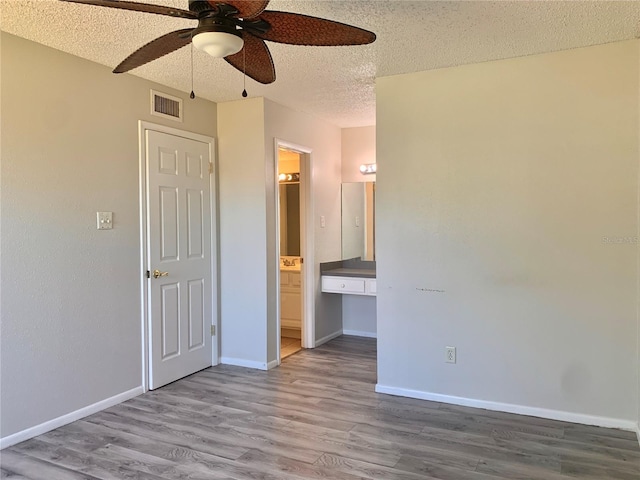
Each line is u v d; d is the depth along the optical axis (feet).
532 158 10.05
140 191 11.53
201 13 5.93
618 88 9.33
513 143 10.21
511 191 10.25
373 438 9.18
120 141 11.00
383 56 10.05
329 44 6.86
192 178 13.03
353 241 17.49
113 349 10.91
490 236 10.48
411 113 11.18
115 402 10.92
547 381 10.06
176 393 11.68
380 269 11.64
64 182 9.78
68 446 8.87
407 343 11.42
